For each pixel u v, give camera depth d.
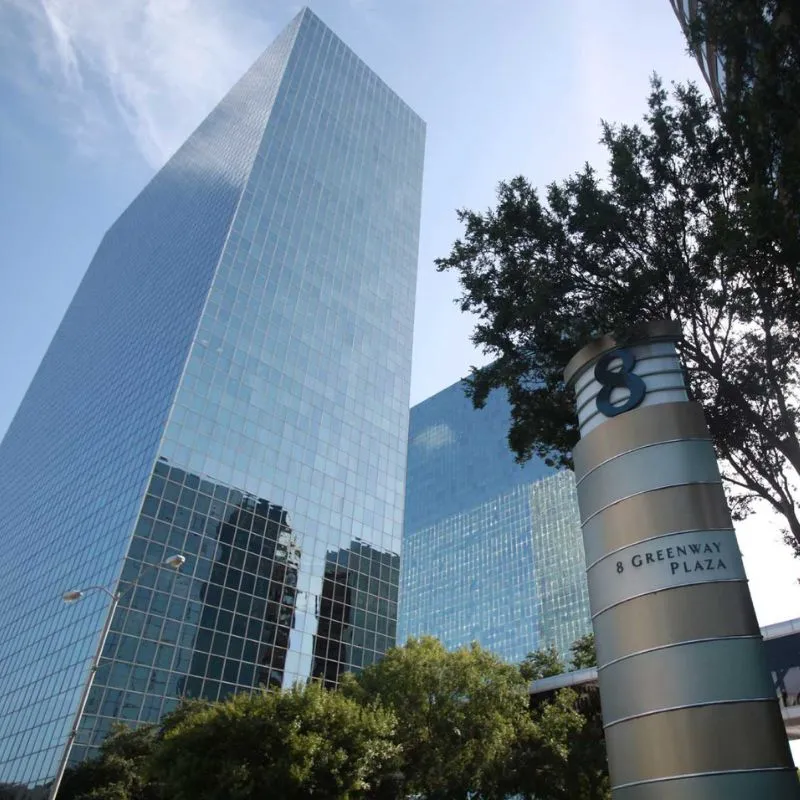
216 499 73.12
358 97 123.69
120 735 48.91
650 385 18.62
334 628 77.38
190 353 77.88
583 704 42.78
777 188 17.64
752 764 13.53
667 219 21.52
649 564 16.17
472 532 173.75
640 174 21.91
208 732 27.33
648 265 21.62
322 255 100.94
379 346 103.12
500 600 157.00
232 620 68.75
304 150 106.75
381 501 91.31
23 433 119.56
